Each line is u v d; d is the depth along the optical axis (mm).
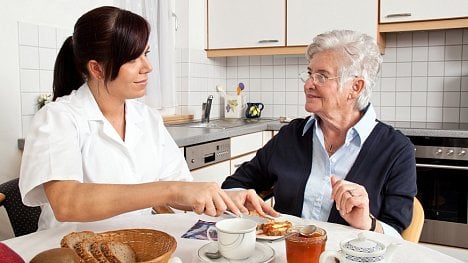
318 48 1446
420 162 2594
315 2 3078
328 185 1436
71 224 1149
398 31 2977
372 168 1383
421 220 1328
